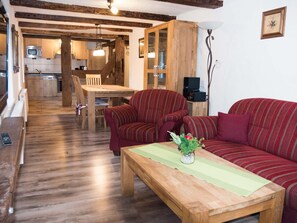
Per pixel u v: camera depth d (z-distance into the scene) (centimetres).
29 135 444
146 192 247
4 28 279
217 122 294
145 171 188
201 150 236
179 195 153
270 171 198
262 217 170
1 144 169
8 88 314
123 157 232
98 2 395
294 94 274
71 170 295
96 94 478
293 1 268
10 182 117
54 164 312
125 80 801
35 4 383
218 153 242
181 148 197
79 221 197
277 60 290
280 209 165
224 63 369
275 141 242
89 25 621
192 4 356
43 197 232
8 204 99
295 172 195
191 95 383
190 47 417
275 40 291
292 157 225
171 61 406
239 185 167
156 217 206
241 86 342
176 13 470
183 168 192
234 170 190
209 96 398
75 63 1052
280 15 282
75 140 420
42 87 973
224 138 276
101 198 233
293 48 271
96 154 352
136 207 220
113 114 334
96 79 675
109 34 744
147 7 424
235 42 347
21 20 541
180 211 152
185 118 292
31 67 990
